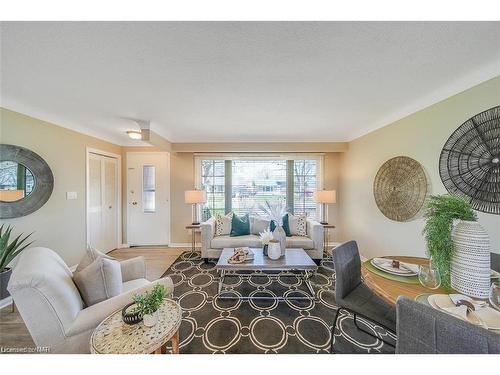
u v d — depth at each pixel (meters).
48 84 1.82
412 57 1.45
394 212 2.61
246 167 4.32
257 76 1.69
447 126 1.92
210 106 2.31
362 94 2.04
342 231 4.15
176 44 1.29
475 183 1.68
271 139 3.88
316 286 2.62
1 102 2.18
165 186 4.26
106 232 3.83
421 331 0.75
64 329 1.17
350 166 3.83
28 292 1.13
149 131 3.00
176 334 1.27
